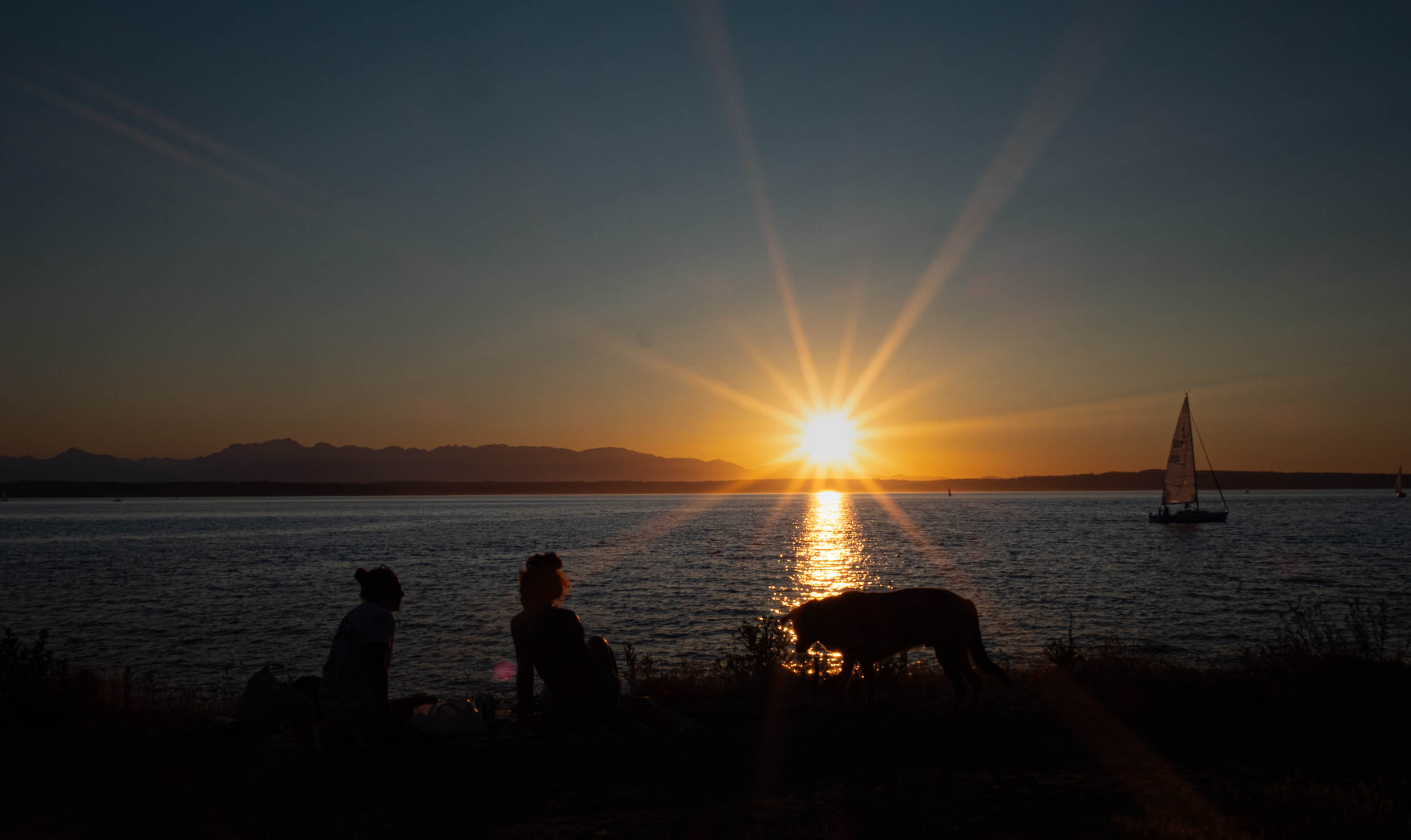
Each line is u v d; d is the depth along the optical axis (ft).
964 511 566.36
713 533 316.40
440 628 94.53
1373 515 417.49
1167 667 40.75
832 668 43.96
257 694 28.40
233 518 483.51
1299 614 51.70
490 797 21.50
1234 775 23.36
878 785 22.41
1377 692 33.83
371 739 26.55
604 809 20.57
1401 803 19.84
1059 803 20.83
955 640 32.04
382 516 509.76
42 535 310.65
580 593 128.06
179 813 20.34
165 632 94.32
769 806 20.67
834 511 600.80
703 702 34.91
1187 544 227.61
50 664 33.73
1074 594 122.62
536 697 31.40
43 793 21.94
